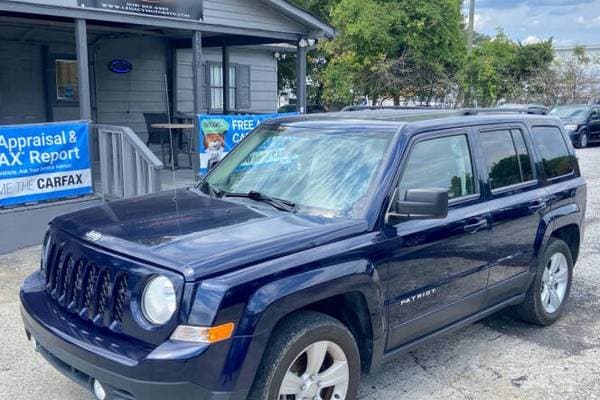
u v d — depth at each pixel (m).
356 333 3.54
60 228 3.57
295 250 3.12
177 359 2.68
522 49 28.48
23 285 3.69
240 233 3.22
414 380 4.16
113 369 2.79
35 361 4.30
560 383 4.15
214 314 2.73
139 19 9.48
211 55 15.56
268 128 4.64
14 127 7.09
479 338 4.95
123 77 13.46
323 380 3.24
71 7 8.41
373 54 18.59
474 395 3.96
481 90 20.97
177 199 4.03
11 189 7.14
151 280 2.86
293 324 3.08
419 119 4.19
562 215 5.10
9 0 7.70
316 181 3.86
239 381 2.80
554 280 5.26
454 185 4.15
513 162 4.79
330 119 4.40
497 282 4.47
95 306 3.05
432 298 3.88
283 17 12.26
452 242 3.96
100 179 9.06
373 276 3.39
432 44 18.77
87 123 7.94
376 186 3.63
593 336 5.02
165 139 13.06
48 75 12.03
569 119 22.09
